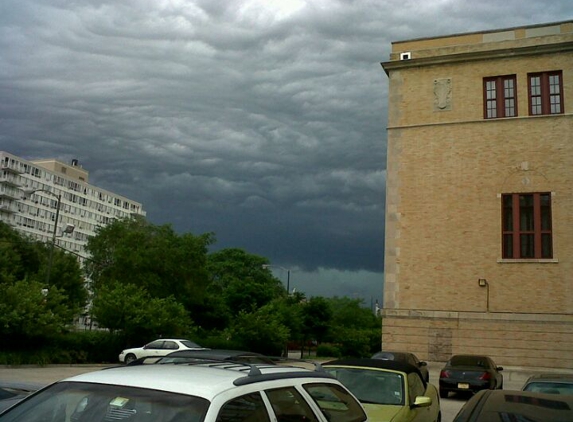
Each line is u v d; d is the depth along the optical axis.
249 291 55.56
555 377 10.76
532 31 29.17
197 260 52.81
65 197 121.94
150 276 49.59
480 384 20.97
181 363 5.37
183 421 3.83
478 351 27.55
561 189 27.62
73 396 4.27
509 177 28.52
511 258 27.86
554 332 26.66
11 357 28.47
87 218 128.12
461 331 27.95
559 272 27.00
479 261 28.27
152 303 36.94
